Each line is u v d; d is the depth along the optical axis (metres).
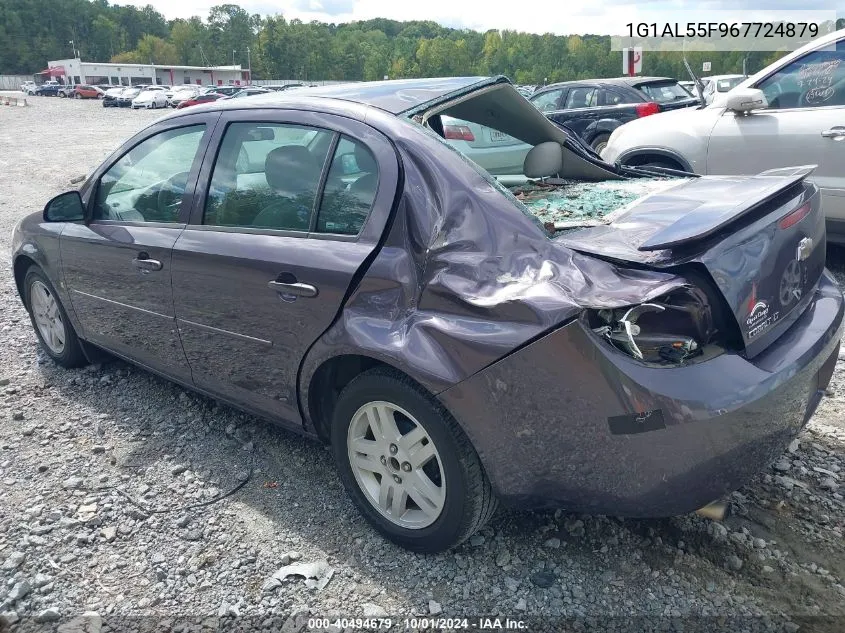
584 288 2.22
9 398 4.25
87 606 2.56
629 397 2.13
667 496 2.25
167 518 3.04
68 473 3.41
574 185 3.84
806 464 3.15
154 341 3.69
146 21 162.12
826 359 2.60
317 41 134.00
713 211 2.36
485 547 2.76
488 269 2.38
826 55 5.43
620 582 2.54
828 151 5.30
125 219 3.76
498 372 2.28
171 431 3.77
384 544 2.82
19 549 2.87
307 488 3.22
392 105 2.91
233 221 3.18
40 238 4.30
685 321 2.21
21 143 21.09
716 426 2.16
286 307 2.85
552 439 2.28
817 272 2.91
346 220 2.75
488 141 4.00
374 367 2.66
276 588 2.61
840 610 2.37
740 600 2.43
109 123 30.19
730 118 5.86
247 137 3.18
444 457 2.48
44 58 132.50
